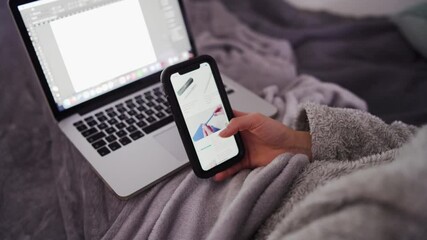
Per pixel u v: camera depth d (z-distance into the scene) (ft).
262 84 2.48
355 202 0.98
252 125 1.65
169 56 2.26
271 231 1.35
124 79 2.14
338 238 0.93
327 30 2.82
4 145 2.07
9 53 2.48
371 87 2.39
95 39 2.01
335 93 2.30
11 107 2.26
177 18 2.25
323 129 1.60
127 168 1.72
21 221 1.78
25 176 1.95
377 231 0.90
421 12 2.58
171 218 1.52
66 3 1.92
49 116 2.21
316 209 1.08
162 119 1.99
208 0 3.19
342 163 1.47
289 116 2.09
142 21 2.13
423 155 0.99
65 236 1.72
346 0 2.93
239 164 1.71
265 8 3.16
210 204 1.55
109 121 1.99
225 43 2.85
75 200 1.81
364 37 2.76
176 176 1.73
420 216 0.87
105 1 2.01
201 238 1.45
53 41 1.91
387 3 2.82
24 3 1.82
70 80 1.99
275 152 1.72
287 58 2.68
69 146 2.01
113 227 1.59
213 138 1.65
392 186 0.92
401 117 2.13
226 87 2.24
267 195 1.39
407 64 2.54
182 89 1.62
